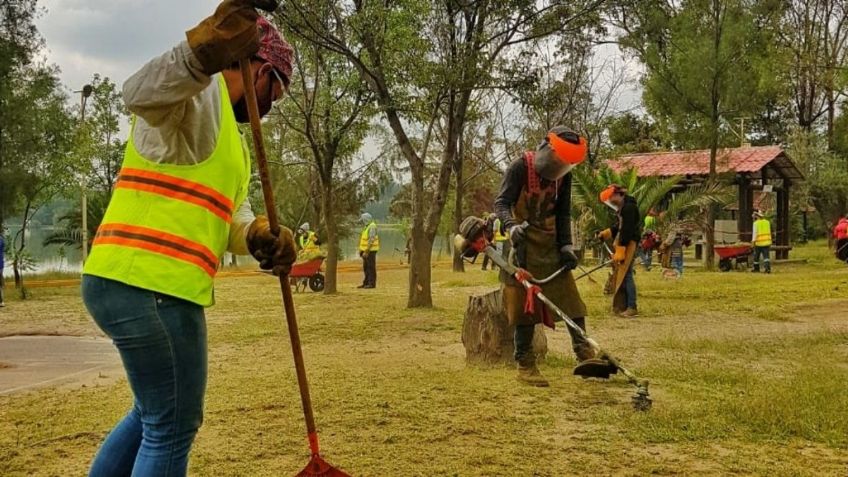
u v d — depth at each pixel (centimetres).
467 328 762
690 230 2569
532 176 651
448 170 1370
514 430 510
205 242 283
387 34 1253
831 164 3512
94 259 279
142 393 281
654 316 1190
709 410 552
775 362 773
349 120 1722
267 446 470
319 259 1945
